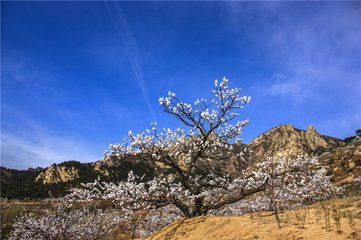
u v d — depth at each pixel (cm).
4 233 2222
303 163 1307
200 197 1323
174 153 1389
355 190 2169
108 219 1695
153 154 1330
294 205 1525
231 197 1414
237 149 1544
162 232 1120
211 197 1402
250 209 1633
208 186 1370
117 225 1797
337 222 729
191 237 983
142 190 1276
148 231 1927
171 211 1688
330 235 680
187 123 1394
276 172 1280
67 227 1616
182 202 1321
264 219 995
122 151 1352
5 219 2512
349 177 3127
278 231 770
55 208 1864
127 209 1291
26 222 1689
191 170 1403
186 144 1399
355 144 4097
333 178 3309
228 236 851
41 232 1608
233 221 981
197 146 1391
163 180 1313
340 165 3550
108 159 1403
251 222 928
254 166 1407
